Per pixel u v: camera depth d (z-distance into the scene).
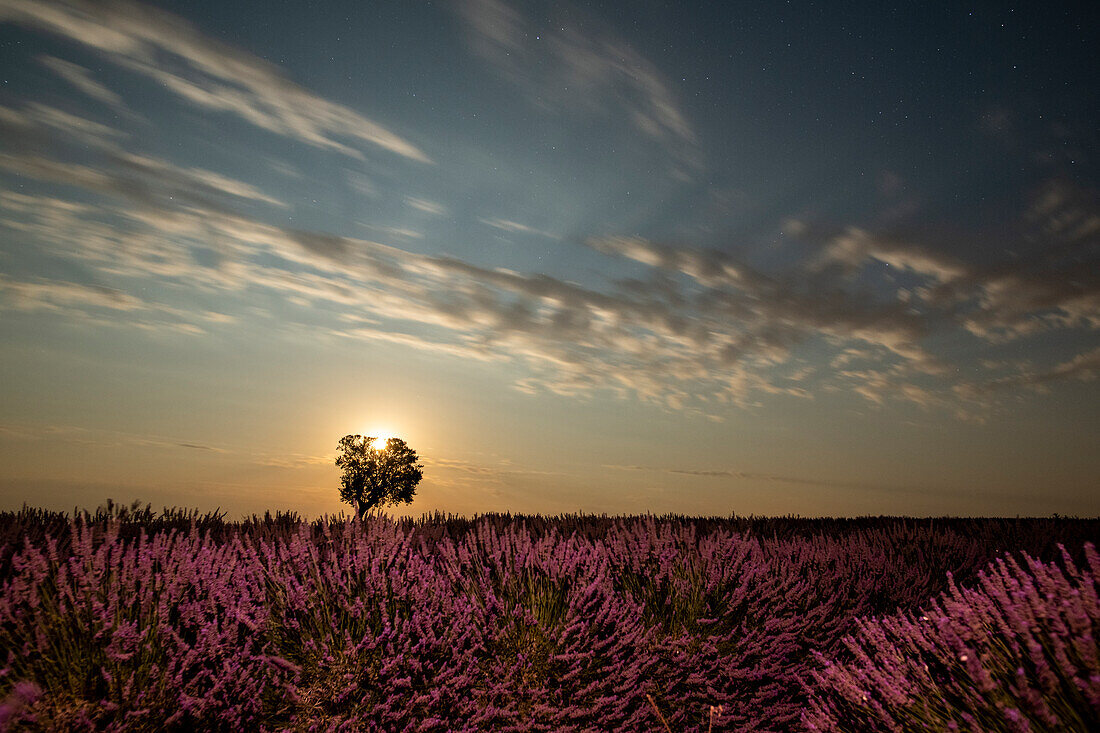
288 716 3.32
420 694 3.59
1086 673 2.22
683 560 5.33
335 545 5.02
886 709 2.84
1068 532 7.79
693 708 4.17
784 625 4.68
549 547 5.13
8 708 2.54
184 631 3.40
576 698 3.88
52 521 5.34
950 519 11.16
